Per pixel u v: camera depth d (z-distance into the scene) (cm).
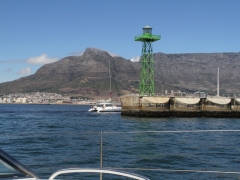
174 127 5619
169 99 8994
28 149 2275
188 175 1753
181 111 8962
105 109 12719
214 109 8938
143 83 10175
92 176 1505
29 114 11212
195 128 5484
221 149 2317
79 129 4944
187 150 2348
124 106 9500
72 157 2097
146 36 10144
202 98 9094
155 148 2411
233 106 8950
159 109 8888
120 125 5897
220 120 7888
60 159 2042
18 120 7369
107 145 2464
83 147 2377
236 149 2288
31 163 1908
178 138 2827
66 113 12412
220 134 2878
